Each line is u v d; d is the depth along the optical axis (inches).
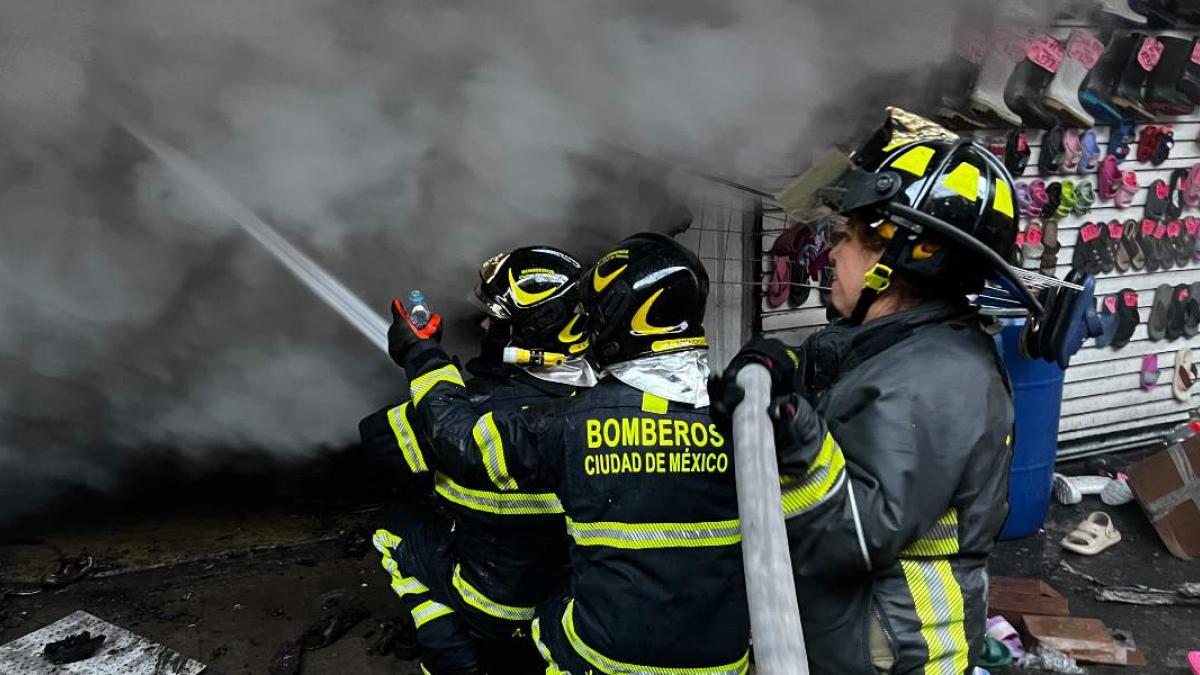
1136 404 210.2
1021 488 161.9
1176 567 157.0
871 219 56.9
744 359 53.1
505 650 96.7
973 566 56.3
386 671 114.0
